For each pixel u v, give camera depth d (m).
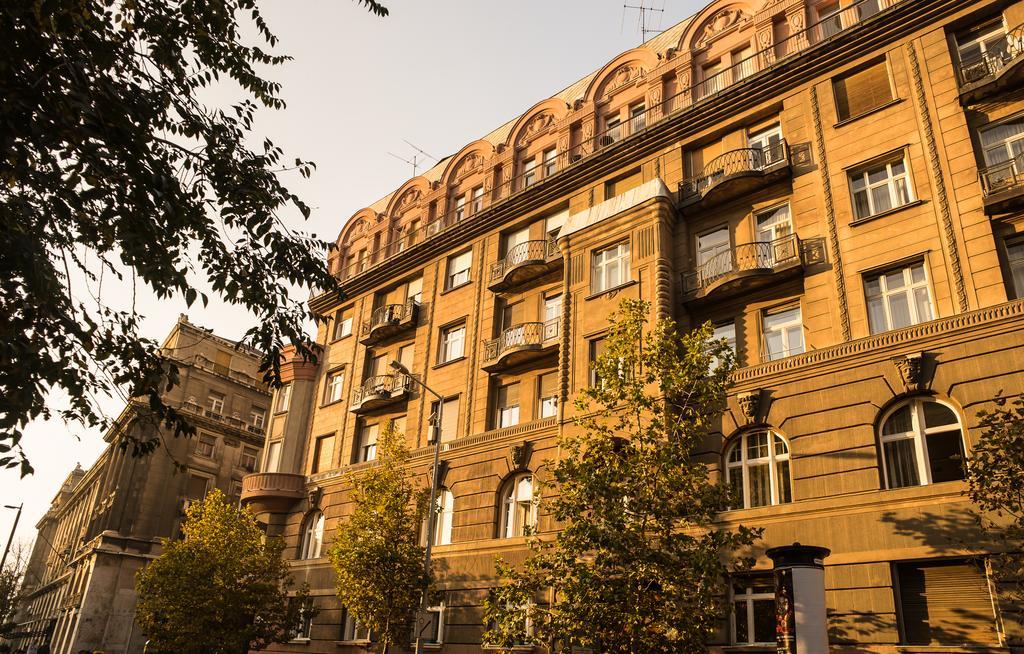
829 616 16.52
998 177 18.34
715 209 23.84
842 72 22.53
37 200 7.93
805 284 20.62
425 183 37.34
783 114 23.45
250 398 57.66
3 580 72.31
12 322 7.63
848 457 17.77
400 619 23.11
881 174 20.70
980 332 16.91
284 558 32.16
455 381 29.45
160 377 8.91
